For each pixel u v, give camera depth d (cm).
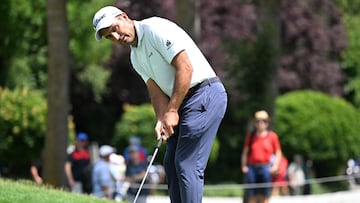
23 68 9106
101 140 11388
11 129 6197
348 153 8881
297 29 11100
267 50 5891
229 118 9431
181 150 2016
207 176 9350
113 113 11419
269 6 6009
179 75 1973
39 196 2544
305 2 11219
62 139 5575
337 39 12138
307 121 8631
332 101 8944
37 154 6347
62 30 5497
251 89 5912
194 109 2017
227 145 9481
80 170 5647
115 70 11088
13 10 6881
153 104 2122
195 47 2045
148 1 10431
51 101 5544
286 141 8588
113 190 5241
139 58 2080
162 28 1998
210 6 10438
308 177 8206
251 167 4562
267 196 4556
